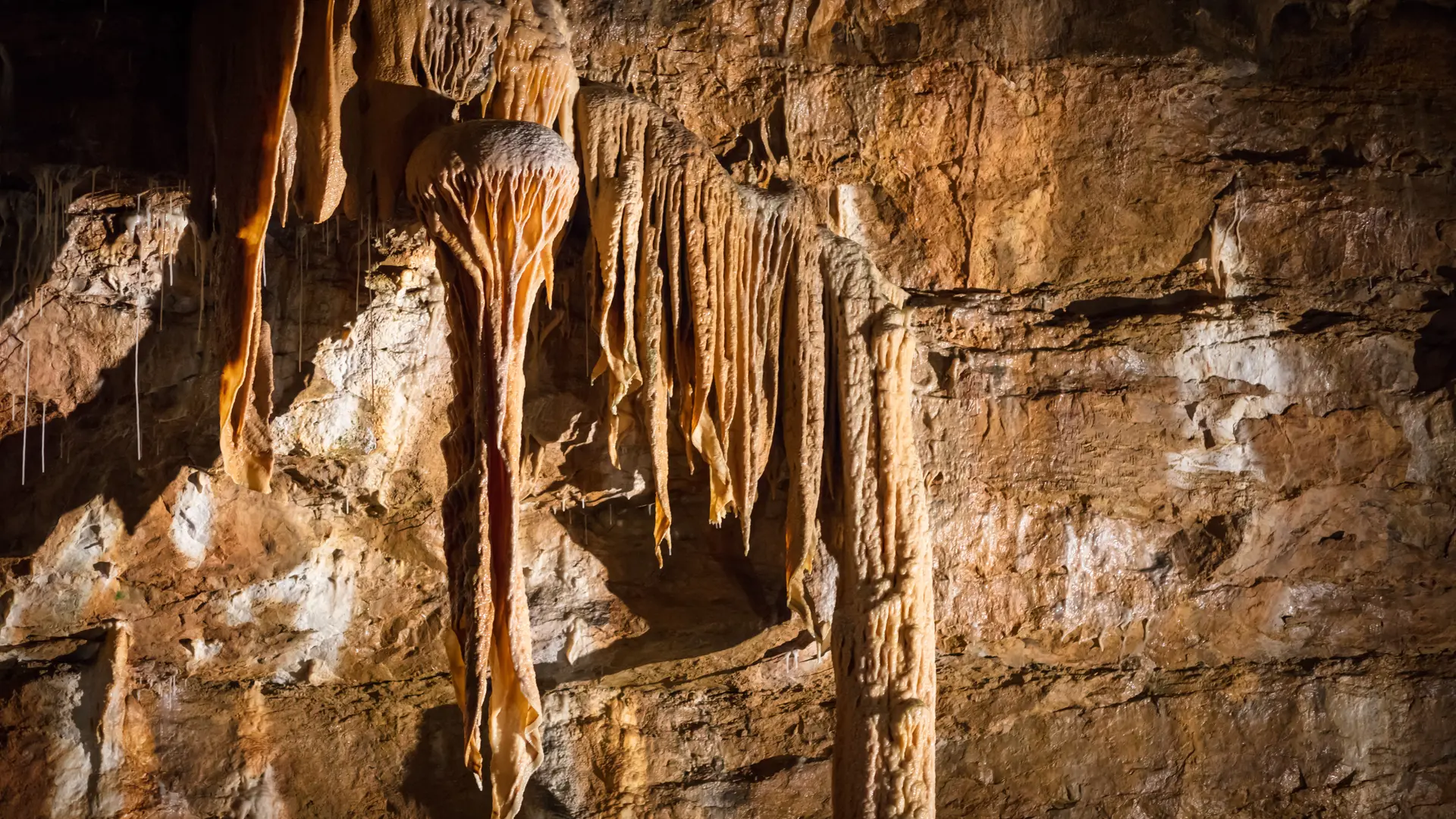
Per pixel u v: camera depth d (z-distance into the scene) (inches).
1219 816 272.7
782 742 267.3
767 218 232.7
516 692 200.1
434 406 237.5
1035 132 261.4
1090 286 271.3
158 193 221.3
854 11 252.8
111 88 211.3
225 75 198.4
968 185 261.9
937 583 263.1
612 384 225.8
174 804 246.8
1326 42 271.4
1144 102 264.2
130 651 249.1
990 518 263.4
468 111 211.9
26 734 241.6
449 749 259.9
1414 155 274.8
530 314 223.5
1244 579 273.6
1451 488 276.7
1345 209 272.5
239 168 195.0
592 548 257.0
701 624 259.8
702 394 226.2
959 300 265.7
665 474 225.6
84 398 232.8
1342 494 273.0
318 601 251.3
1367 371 273.4
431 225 197.0
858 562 234.1
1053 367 265.3
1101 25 260.1
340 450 230.5
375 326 228.5
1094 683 274.2
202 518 241.8
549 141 195.2
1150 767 272.7
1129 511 267.3
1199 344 267.6
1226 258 271.0
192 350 231.5
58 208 218.4
